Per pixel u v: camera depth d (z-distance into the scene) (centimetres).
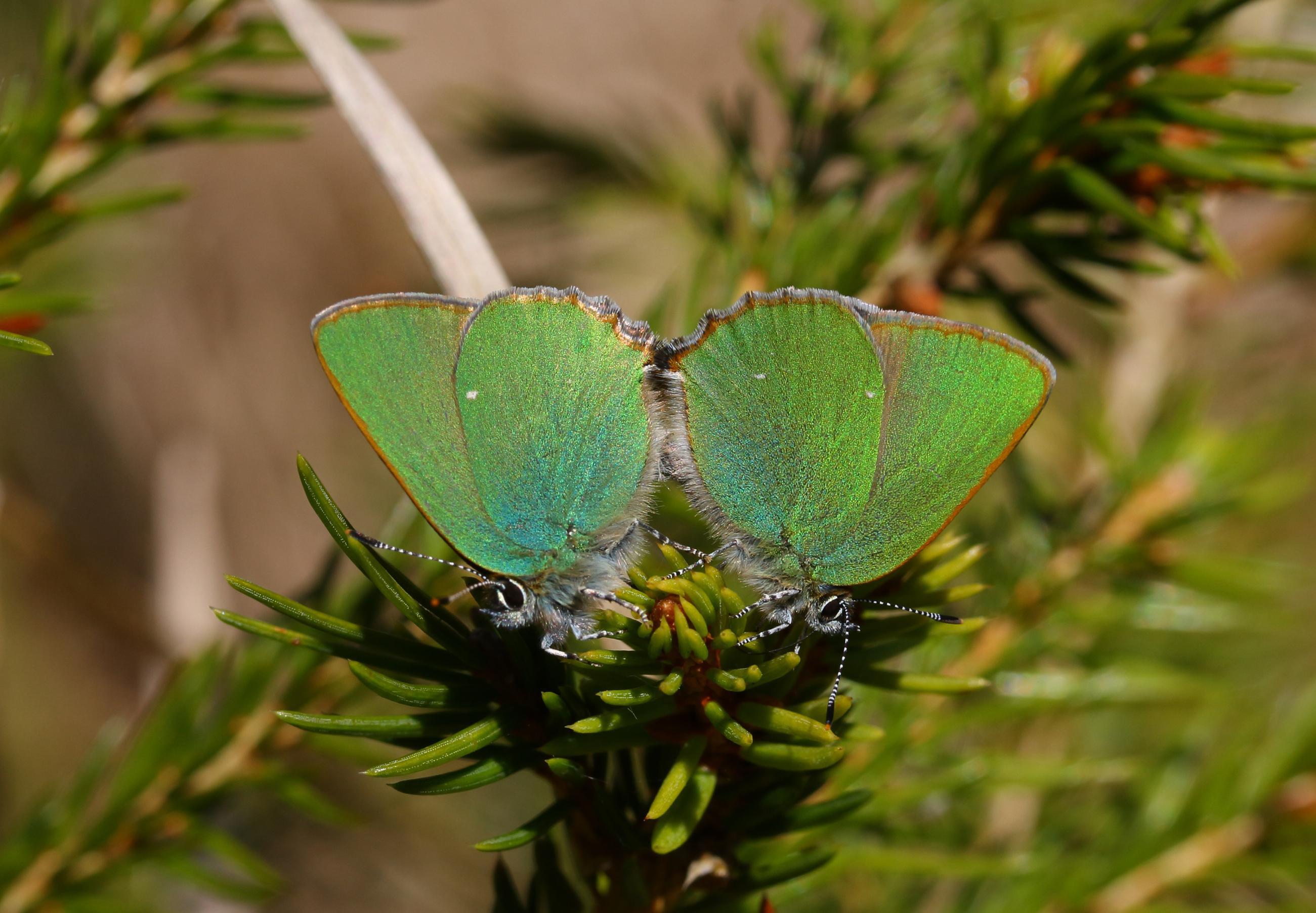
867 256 19
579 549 18
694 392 19
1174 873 20
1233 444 20
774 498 19
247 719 19
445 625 17
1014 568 20
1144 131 19
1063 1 20
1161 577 20
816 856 17
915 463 18
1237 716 20
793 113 20
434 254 18
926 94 20
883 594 18
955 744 21
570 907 17
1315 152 19
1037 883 20
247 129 19
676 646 17
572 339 19
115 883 20
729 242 20
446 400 18
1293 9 21
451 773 17
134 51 19
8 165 19
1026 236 19
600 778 17
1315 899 21
